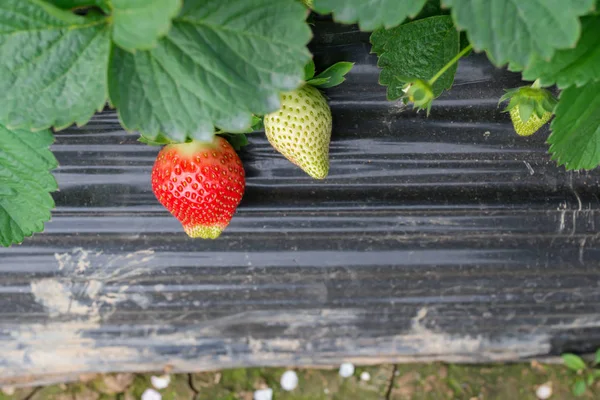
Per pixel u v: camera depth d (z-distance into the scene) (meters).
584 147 0.30
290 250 0.41
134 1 0.23
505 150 0.37
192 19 0.25
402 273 0.42
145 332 0.46
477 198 0.38
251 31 0.26
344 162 0.37
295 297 0.44
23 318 0.44
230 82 0.26
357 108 0.36
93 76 0.26
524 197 0.38
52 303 0.43
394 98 0.32
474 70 0.35
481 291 0.44
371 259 0.42
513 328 0.47
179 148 0.33
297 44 0.26
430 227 0.40
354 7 0.26
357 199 0.38
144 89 0.26
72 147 0.37
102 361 0.47
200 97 0.26
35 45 0.25
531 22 0.24
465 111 0.36
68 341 0.46
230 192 0.34
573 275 0.43
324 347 0.47
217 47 0.26
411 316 0.46
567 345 0.48
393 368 0.48
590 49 0.27
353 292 0.44
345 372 0.48
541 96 0.31
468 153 0.37
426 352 0.48
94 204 0.38
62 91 0.26
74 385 0.48
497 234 0.40
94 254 0.41
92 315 0.44
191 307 0.44
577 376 0.48
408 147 0.37
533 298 0.44
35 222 0.33
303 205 0.38
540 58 0.26
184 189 0.33
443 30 0.31
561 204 0.38
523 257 0.41
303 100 0.32
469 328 0.47
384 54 0.31
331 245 0.41
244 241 0.40
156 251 0.41
